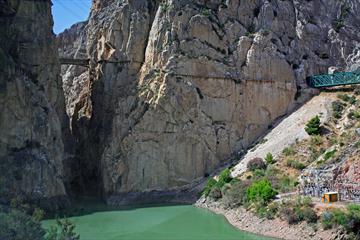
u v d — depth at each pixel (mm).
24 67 75688
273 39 93000
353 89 86375
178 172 82000
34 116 72375
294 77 92312
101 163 84438
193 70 85875
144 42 91812
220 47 89688
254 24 94188
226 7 92625
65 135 88250
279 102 90125
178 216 64938
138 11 93125
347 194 55344
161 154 82125
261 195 59594
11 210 31297
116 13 93812
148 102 84000
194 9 90000
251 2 95250
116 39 92500
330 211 48875
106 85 91812
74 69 119250
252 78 89250
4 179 64750
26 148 69750
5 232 27984
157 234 54219
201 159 83188
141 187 80812
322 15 101125
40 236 29594
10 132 68250
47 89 79250
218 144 85188
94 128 93250
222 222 60250
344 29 99938
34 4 79188
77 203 79750
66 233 30031
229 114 87062
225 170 75062
